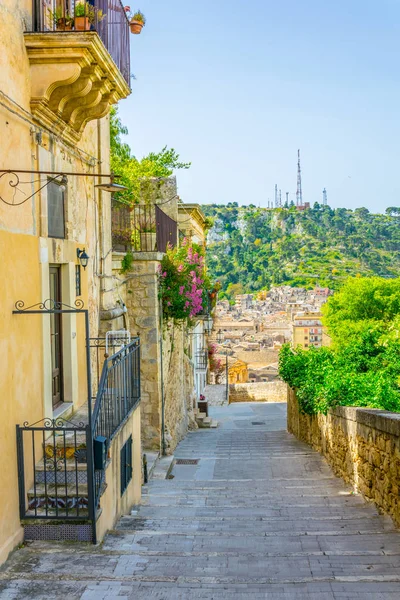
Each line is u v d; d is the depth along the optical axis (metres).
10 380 6.41
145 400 13.99
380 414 8.80
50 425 7.56
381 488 8.71
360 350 15.99
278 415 30.48
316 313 143.25
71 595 5.07
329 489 10.80
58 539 6.45
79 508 6.59
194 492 10.73
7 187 6.49
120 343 10.84
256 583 5.29
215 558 6.04
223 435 21.11
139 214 14.38
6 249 6.41
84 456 7.14
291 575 5.61
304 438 17.88
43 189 7.66
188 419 22.81
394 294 44.53
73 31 6.99
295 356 20.38
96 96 7.91
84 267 9.59
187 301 15.03
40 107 7.33
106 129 11.21
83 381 9.34
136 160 22.84
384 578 5.41
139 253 13.64
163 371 14.67
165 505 9.26
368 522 7.97
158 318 14.02
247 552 6.38
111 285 11.49
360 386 12.62
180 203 25.36
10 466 6.30
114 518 7.67
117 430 7.71
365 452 9.71
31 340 7.10
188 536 7.03
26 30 7.15
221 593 5.07
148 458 13.52
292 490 10.76
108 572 5.62
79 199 9.51
